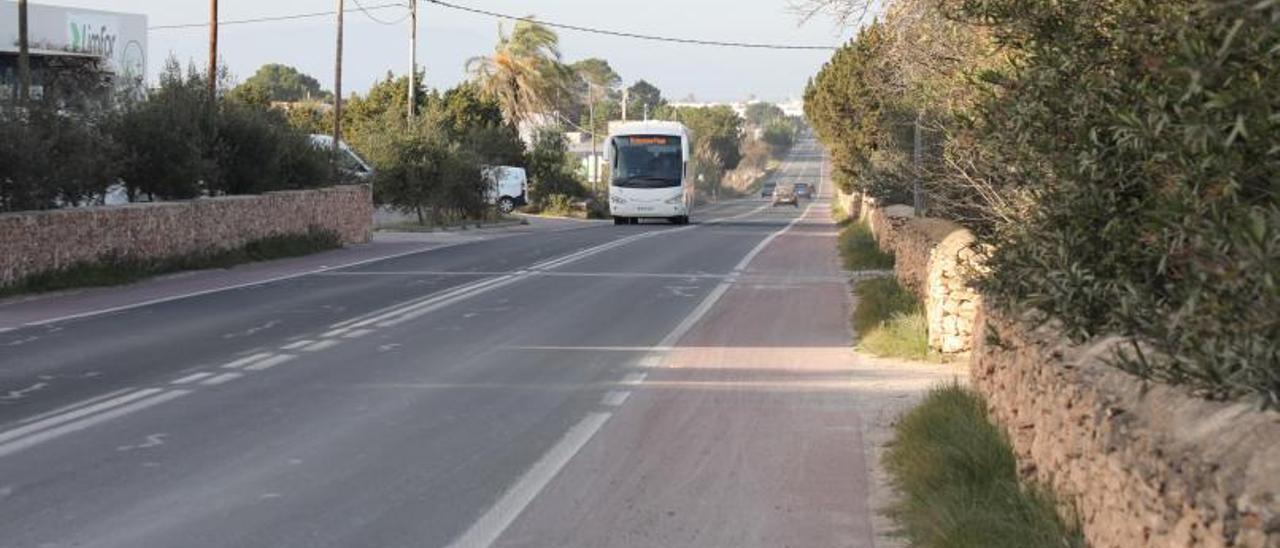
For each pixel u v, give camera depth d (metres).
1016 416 7.22
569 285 22.67
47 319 17.19
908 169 29.81
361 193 37.38
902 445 8.43
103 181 25.47
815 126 56.41
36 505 7.38
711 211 89.69
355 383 11.89
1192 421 4.49
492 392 11.45
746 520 7.16
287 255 30.45
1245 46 4.36
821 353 14.15
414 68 53.91
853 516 7.23
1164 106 5.10
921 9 14.62
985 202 15.63
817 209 95.44
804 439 9.41
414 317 17.52
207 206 27.42
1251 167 4.43
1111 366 5.49
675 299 20.34
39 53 37.53
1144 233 5.96
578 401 11.02
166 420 9.98
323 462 8.57
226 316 17.55
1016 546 6.00
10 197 22.50
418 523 7.07
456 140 52.97
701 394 11.42
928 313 14.01
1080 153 6.56
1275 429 4.03
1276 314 4.11
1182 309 4.78
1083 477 5.55
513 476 8.21
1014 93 7.25
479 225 49.69
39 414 10.21
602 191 85.38
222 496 7.63
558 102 80.31
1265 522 3.61
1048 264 6.78
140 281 23.33
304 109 68.06
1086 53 6.91
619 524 7.09
